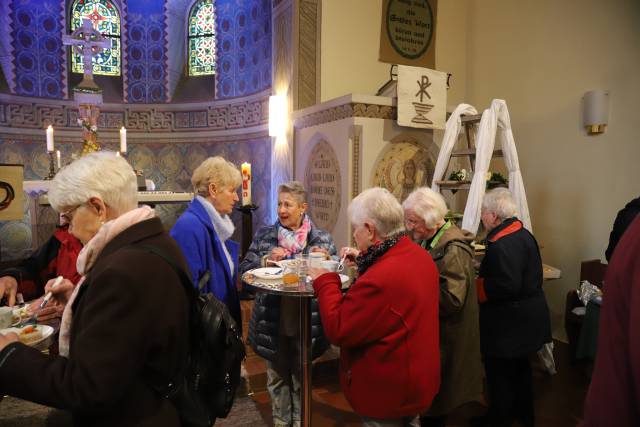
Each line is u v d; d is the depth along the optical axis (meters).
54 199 1.20
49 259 2.63
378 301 1.59
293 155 5.13
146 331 1.08
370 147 4.17
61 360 1.09
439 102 4.38
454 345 2.21
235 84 6.94
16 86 6.73
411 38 5.43
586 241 4.29
